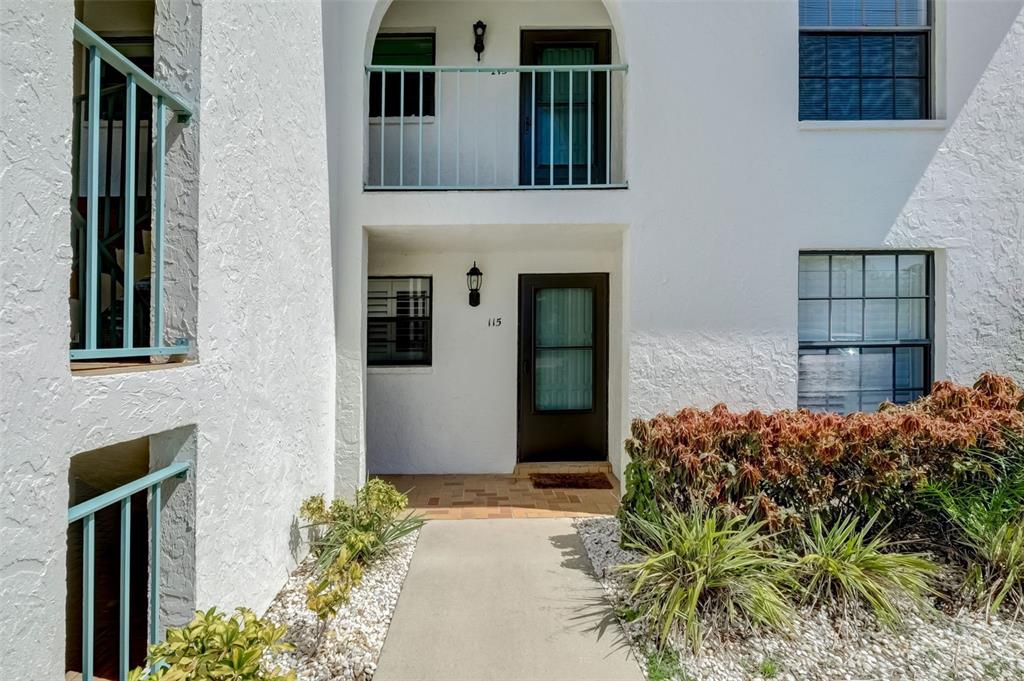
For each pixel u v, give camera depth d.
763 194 5.37
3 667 1.72
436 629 3.54
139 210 4.55
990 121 5.41
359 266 5.36
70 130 1.99
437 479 6.96
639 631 3.49
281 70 3.94
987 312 5.45
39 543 1.85
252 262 3.50
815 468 4.02
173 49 2.90
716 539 3.65
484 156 6.79
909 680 3.02
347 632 3.47
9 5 1.73
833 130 5.36
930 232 5.41
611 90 6.80
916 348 5.73
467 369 7.21
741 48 5.36
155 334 2.79
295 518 4.25
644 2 5.36
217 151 3.06
